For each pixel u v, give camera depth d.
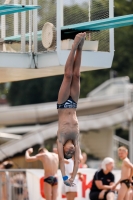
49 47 32.53
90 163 61.66
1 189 36.41
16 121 67.88
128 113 60.47
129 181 36.28
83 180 37.88
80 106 69.12
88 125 59.41
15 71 34.44
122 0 97.50
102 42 33.28
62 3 32.34
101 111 69.88
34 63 33.25
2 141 54.50
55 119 68.00
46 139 53.91
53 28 32.34
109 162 36.62
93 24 30.92
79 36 27.47
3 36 33.44
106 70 94.62
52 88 102.06
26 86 104.25
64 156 27.34
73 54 27.52
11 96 106.19
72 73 27.69
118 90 80.75
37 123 68.44
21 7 28.31
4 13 29.44
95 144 62.28
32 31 33.44
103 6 33.03
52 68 33.12
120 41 95.12
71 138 27.42
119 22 30.84
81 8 33.00
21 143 52.41
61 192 37.47
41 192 37.31
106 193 36.28
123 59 94.69
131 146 60.78
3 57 32.53
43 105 69.44
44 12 32.91
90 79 94.56
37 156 35.44
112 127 61.28
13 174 36.94
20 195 37.12
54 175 35.50
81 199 37.88
